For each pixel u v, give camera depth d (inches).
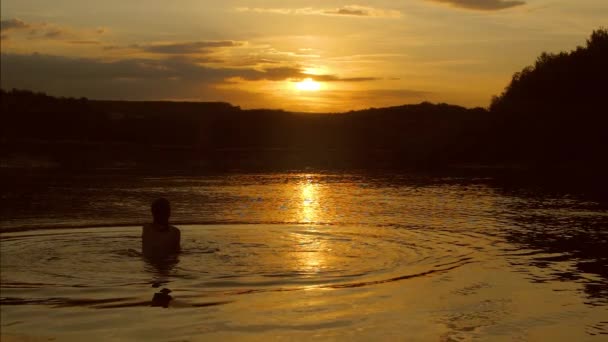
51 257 359.6
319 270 322.7
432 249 388.2
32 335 219.3
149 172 1155.9
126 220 525.3
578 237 437.4
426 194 762.2
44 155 1357.0
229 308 249.4
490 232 459.8
